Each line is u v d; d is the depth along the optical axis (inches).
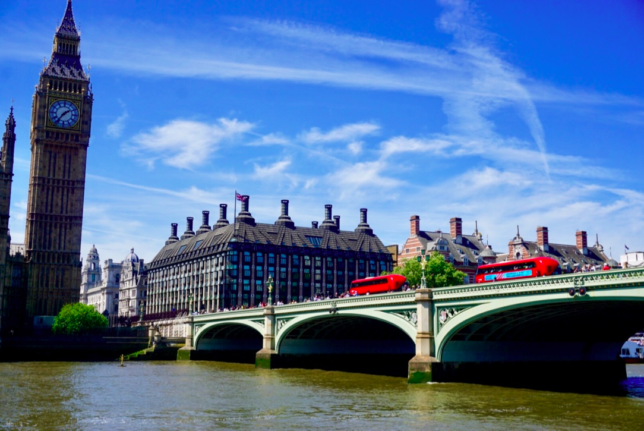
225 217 7588.6
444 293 2795.3
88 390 2856.8
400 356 4480.8
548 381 3198.8
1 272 5708.7
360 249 7239.2
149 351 5236.2
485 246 6870.1
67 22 7475.4
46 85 7111.2
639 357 5324.8
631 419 2020.2
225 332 5206.7
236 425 1957.4
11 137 5920.3
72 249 6998.0
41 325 6535.4
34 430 1873.8
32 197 6948.8
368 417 2081.7
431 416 2086.6
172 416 2129.7
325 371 3917.3
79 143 7165.4
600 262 6692.9
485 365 2987.2
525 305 2429.9
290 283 6717.5
